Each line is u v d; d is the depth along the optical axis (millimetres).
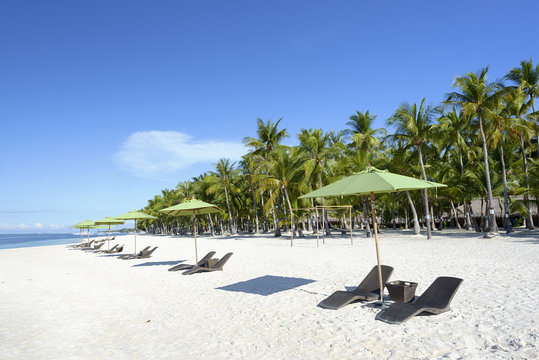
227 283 9742
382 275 7082
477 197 26672
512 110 24688
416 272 9703
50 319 6973
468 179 26922
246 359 4441
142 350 4996
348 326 5371
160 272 12641
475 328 4895
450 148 32531
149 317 6742
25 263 19438
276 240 29141
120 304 7965
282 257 15344
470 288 7312
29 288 10805
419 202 35812
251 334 5391
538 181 24422
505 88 20250
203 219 65000
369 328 5215
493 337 4535
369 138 30062
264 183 32156
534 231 24047
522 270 9000
